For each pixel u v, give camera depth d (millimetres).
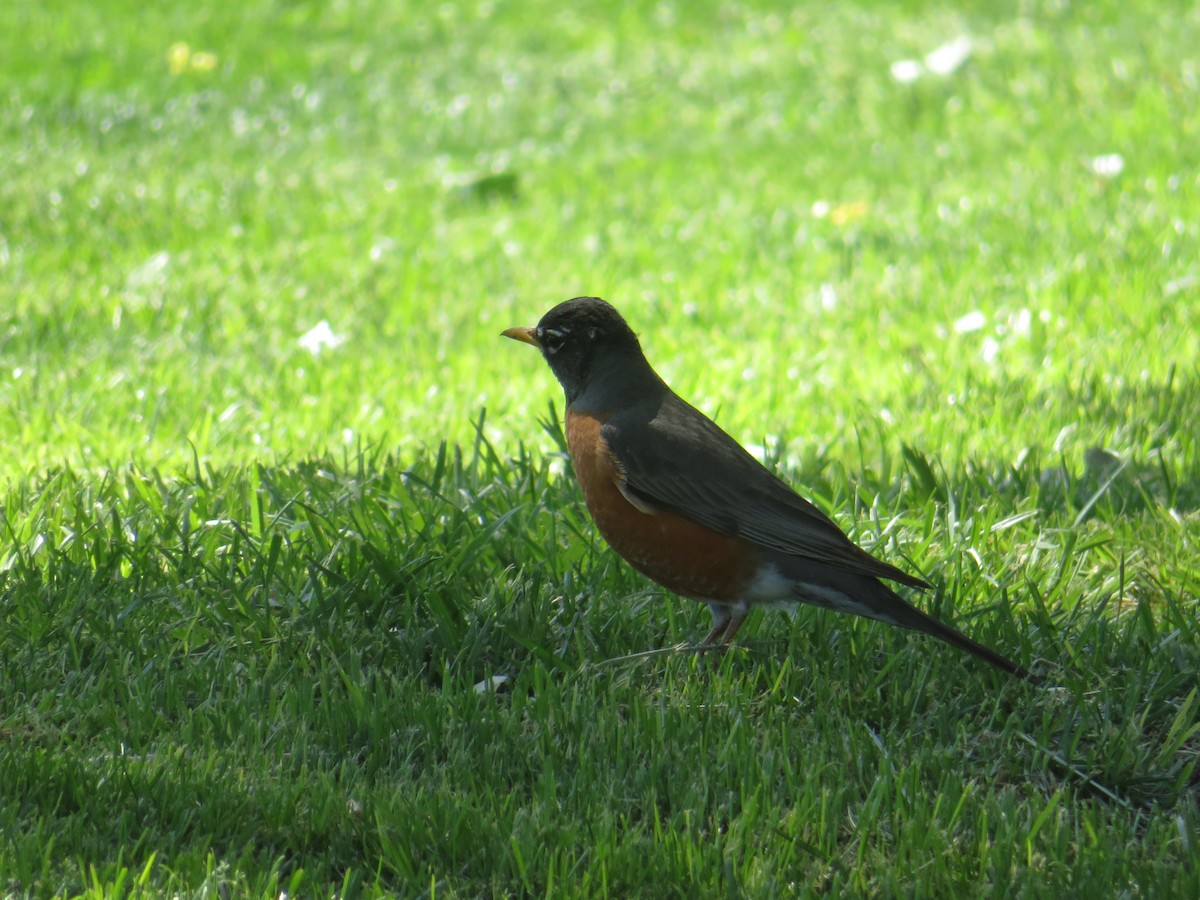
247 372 13000
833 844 5957
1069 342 13055
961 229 16422
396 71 24859
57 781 6137
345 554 8234
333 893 5664
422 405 12266
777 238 16938
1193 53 21703
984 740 6852
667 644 7793
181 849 5844
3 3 27641
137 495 9258
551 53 25750
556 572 8266
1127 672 7242
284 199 18875
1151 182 17250
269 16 27250
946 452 10797
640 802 6266
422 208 18750
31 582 7812
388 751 6648
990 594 8094
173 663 7441
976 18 25250
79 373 12578
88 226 17422
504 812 6082
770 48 25172
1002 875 5672
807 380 12727
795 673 7273
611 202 18812
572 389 8141
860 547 7887
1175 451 10453
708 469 7488
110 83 23781
